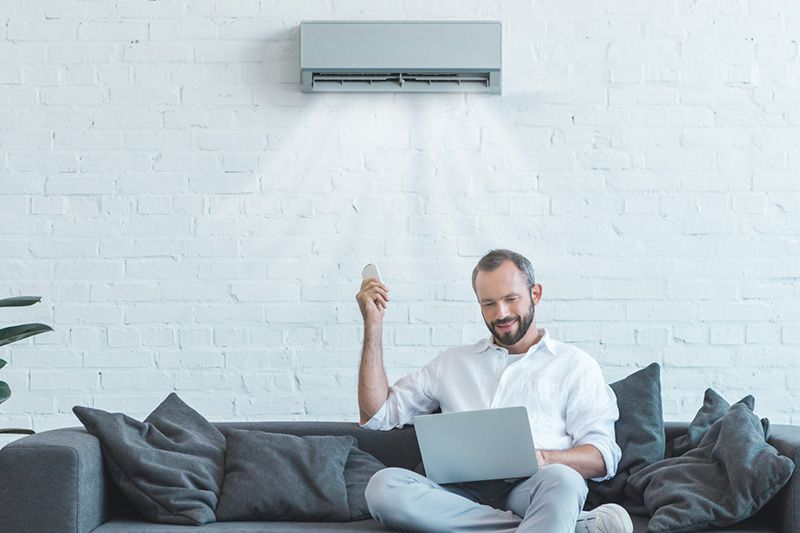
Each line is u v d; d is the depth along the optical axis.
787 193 4.36
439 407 3.58
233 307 4.32
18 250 4.29
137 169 4.32
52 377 4.28
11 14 4.32
